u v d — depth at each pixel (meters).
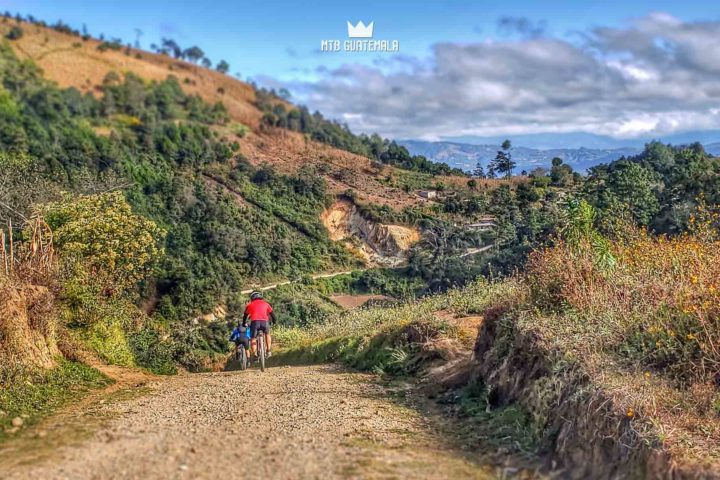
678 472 4.25
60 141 75.88
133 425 6.20
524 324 7.41
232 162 93.50
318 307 54.44
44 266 11.27
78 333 12.02
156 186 70.06
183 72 141.00
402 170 103.38
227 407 7.40
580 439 5.21
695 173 35.88
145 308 41.59
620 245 9.77
